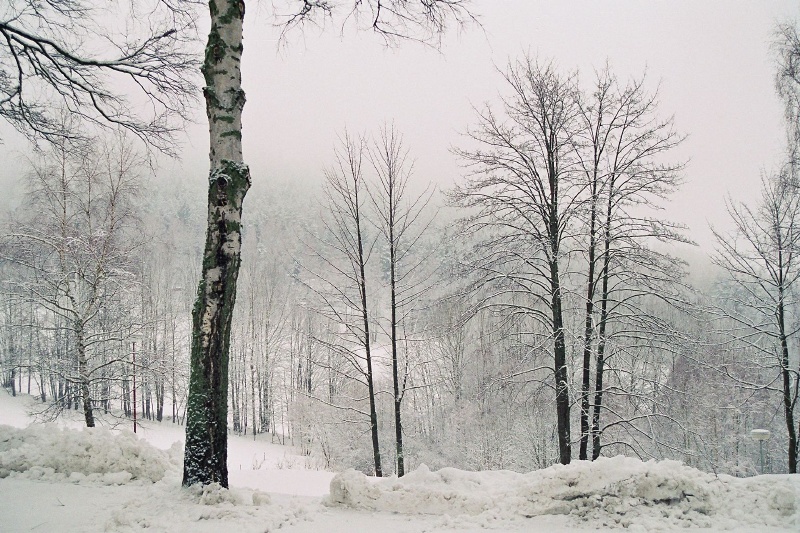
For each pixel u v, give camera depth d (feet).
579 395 40.73
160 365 58.18
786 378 46.42
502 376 41.52
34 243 50.62
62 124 29.50
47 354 56.70
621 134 41.45
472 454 75.36
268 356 122.62
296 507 18.03
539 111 40.83
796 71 41.47
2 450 23.29
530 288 41.37
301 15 26.55
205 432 18.83
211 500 17.42
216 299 19.10
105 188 53.16
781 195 46.06
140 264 72.90
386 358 56.85
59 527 15.40
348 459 76.64
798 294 48.29
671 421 42.83
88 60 24.77
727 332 51.13
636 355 43.24
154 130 28.99
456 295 41.24
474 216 41.83
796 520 15.62
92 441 22.39
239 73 20.30
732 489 17.30
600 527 15.96
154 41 25.86
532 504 17.20
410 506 17.93
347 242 43.45
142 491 19.39
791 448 45.52
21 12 24.26
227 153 19.65
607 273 41.63
